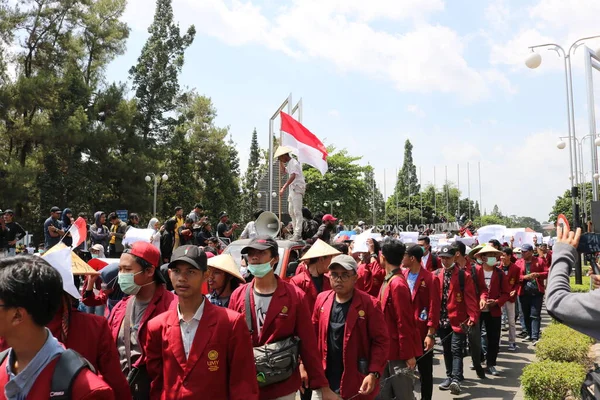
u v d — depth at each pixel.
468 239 16.45
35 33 31.80
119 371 3.16
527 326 11.71
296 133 11.97
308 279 6.04
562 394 5.89
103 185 33.88
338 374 4.78
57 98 31.11
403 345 5.51
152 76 40.94
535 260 11.47
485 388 7.84
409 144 100.56
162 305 4.06
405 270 7.12
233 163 53.25
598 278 2.77
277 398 3.98
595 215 6.06
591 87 14.75
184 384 3.24
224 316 3.35
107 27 35.88
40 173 30.88
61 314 2.99
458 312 7.62
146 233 10.51
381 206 79.12
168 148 40.72
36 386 2.10
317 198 43.62
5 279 2.09
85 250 12.65
